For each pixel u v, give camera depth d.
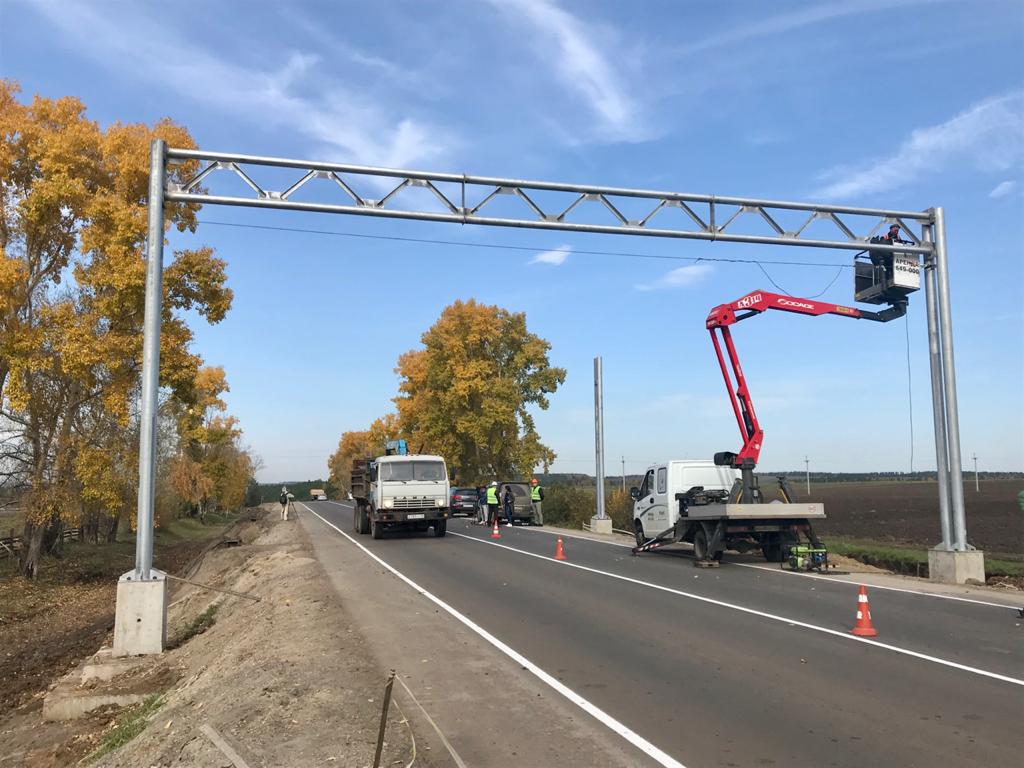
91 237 21.84
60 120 23.31
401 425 56.09
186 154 11.88
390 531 29.39
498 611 11.38
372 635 9.52
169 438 41.59
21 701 11.95
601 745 5.53
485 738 5.68
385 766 5.09
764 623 10.32
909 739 5.61
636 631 9.81
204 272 23.25
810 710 6.36
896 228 16.03
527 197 13.54
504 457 49.78
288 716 6.18
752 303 17.59
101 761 6.88
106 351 22.05
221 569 22.19
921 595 12.98
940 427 15.91
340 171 12.62
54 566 28.48
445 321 48.25
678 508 19.17
